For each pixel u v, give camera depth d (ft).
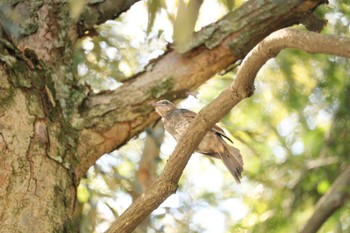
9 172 27.17
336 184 43.70
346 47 23.29
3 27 29.30
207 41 34.24
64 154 29.22
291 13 34.30
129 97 33.01
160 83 33.63
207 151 39.34
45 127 28.73
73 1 29.86
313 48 24.06
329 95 49.03
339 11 46.29
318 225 42.39
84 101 32.37
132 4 34.53
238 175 38.50
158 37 44.55
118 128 32.50
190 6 29.99
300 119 50.24
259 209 48.91
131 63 47.44
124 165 50.78
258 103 51.47
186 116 41.60
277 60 49.70
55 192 28.09
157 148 49.34
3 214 26.55
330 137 48.75
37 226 26.99
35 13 32.42
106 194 45.83
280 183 49.01
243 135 49.14
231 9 34.01
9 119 27.86
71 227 28.14
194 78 34.14
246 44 34.24
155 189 26.12
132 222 26.09
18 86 28.50
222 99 25.90
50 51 32.14
